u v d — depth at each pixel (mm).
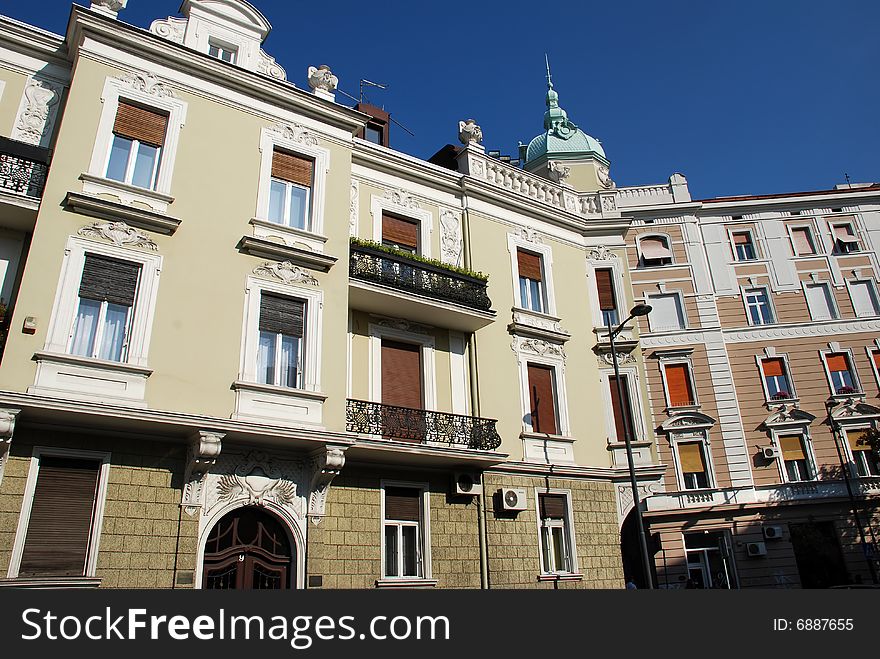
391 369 15625
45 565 10133
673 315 25484
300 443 12391
